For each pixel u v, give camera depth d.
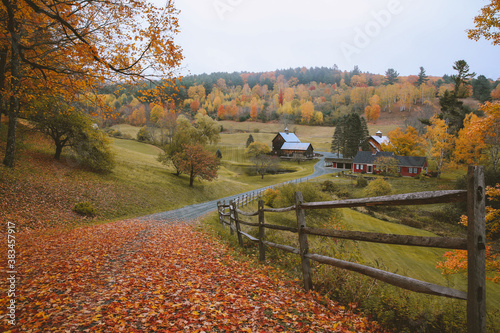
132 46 7.21
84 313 3.22
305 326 3.02
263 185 51.62
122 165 32.94
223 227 13.16
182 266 5.58
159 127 80.44
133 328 2.92
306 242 4.22
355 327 3.02
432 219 29.05
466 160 44.75
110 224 13.15
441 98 58.19
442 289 2.15
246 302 3.67
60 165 23.17
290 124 149.75
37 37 7.98
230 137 119.56
